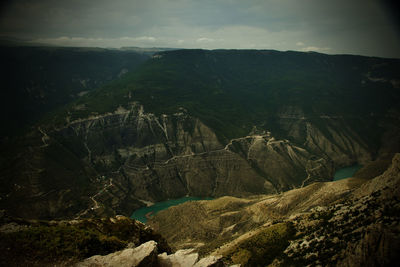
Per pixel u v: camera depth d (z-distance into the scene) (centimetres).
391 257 5862
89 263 4766
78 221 6931
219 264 5162
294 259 8625
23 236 4994
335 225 9144
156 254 5009
